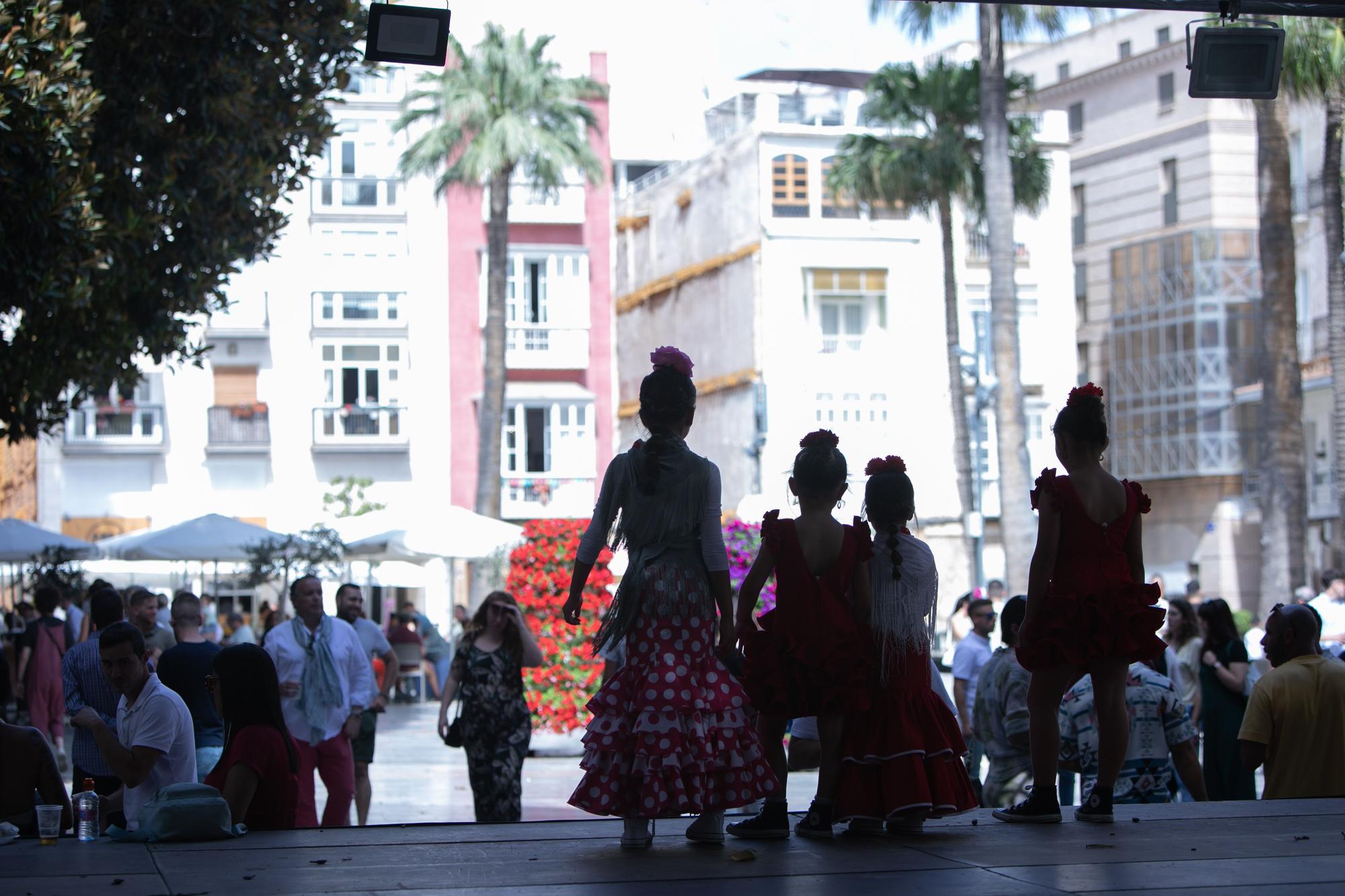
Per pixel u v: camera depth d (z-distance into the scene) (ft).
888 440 156.25
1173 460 173.68
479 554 92.22
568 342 158.20
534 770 66.44
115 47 53.72
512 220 158.30
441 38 33.50
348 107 152.97
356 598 42.80
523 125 131.54
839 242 157.69
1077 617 22.80
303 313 151.64
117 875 19.70
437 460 153.48
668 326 177.17
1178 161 189.06
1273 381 102.83
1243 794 34.47
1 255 45.98
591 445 157.89
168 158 56.08
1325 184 103.65
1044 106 207.72
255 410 149.69
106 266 48.98
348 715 37.27
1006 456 104.94
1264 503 104.53
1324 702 27.17
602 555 71.20
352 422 151.43
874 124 155.94
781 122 161.68
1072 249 192.65
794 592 21.90
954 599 157.28
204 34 55.06
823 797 22.24
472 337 155.02
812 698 21.77
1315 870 19.40
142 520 148.36
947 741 22.31
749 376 156.04
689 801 20.15
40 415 60.18
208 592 134.82
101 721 26.20
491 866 20.12
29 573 82.53
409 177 135.74
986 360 160.45
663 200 178.40
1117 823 23.75
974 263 160.97
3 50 46.19
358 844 22.38
